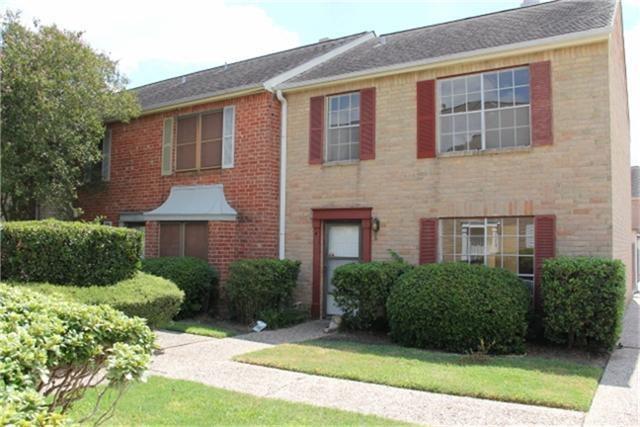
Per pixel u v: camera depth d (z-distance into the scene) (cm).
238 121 1288
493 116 1008
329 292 1190
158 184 1434
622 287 816
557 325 816
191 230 1312
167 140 1427
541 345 878
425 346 865
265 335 991
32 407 249
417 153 1073
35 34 1188
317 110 1213
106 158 1563
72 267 818
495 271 883
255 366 727
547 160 941
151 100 1550
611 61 940
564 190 923
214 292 1222
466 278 859
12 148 1167
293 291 1198
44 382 306
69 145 1277
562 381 632
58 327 342
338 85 1184
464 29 1252
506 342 818
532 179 953
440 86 1070
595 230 895
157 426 465
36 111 1165
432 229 1045
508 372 677
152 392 579
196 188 1347
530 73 965
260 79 1290
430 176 1057
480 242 1007
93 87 1266
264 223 1223
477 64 1020
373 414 521
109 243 859
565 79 934
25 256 796
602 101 902
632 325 1109
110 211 1541
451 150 1048
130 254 892
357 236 1162
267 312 1098
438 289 857
